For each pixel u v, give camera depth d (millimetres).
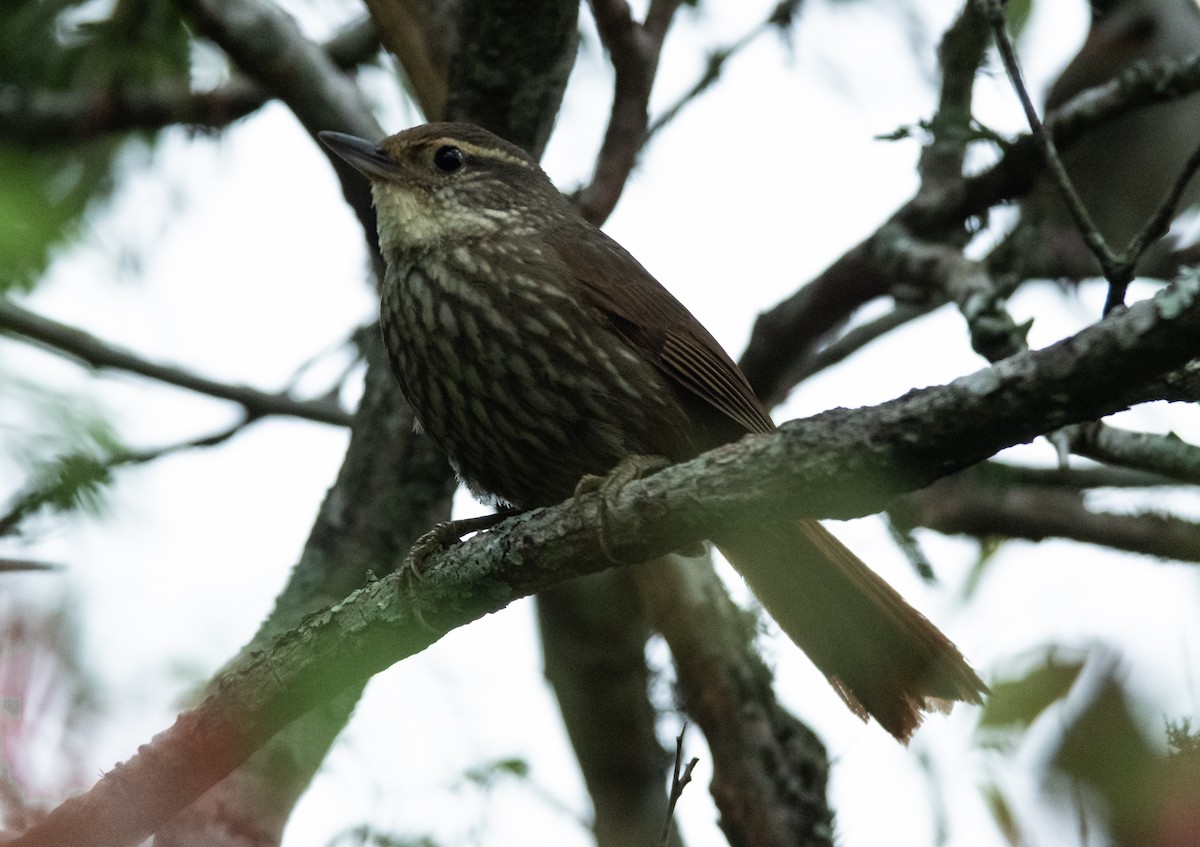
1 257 7262
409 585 8562
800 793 11617
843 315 13391
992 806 9297
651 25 11141
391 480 11523
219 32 12172
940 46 11914
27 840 7398
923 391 6973
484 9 11367
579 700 12727
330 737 10414
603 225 11438
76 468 9555
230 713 8453
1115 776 7762
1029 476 13719
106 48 12289
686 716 11992
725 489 7414
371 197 12242
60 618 7559
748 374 13812
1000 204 12336
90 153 13055
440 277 10328
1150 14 13984
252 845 10281
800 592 9602
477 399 10234
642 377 10164
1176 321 6316
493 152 10883
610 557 7977
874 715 9398
